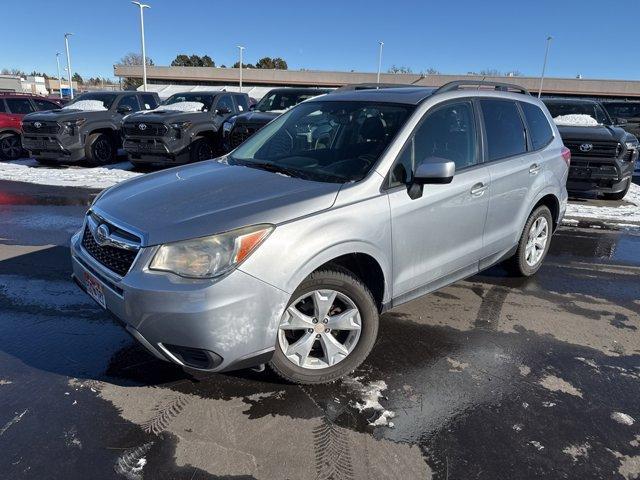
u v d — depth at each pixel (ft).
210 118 38.22
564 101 34.76
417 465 8.21
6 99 44.19
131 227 9.09
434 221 11.47
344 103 13.07
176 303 8.32
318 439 8.73
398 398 9.92
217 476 7.86
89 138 39.32
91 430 8.79
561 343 12.38
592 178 28.07
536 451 8.60
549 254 19.69
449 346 12.01
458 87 13.23
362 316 10.23
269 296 8.73
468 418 9.39
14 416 9.07
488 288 15.76
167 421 9.07
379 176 10.45
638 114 48.80
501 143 14.03
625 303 15.01
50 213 24.62
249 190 10.00
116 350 11.36
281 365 9.73
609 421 9.45
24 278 15.52
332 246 9.37
